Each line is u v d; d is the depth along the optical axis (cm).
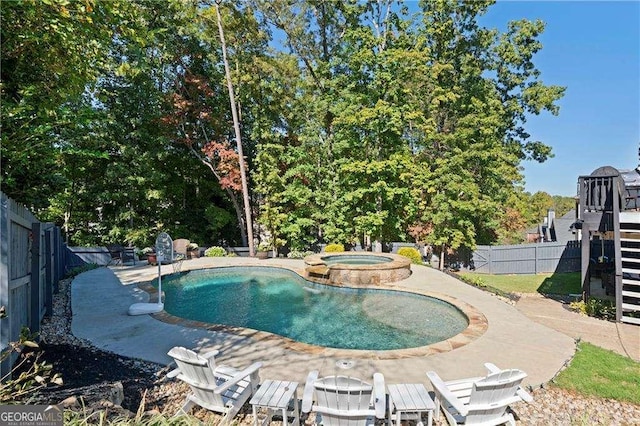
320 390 327
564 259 1791
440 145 2027
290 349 588
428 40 2173
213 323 773
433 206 1841
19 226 500
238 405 388
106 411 275
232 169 1966
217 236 2319
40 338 594
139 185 1830
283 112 2158
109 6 521
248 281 1345
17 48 524
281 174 2069
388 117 1803
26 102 581
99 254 1697
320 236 2166
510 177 2169
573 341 651
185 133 1989
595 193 977
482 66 2347
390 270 1186
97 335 655
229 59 1983
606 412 426
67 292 1045
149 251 1712
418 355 567
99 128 1628
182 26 1767
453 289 1062
